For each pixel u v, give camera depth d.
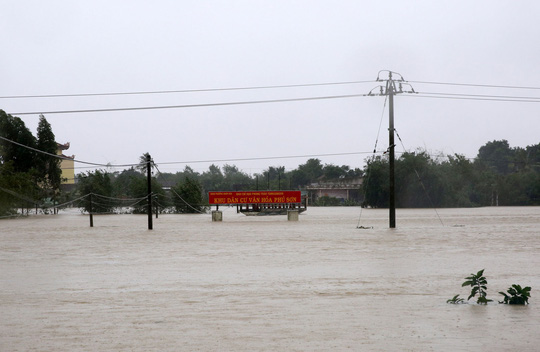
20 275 18.44
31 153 86.75
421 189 102.25
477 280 13.07
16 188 73.75
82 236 37.47
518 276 16.94
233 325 10.70
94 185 86.88
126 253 25.59
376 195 104.00
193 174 186.50
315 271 18.47
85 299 13.78
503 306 12.42
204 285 15.81
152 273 18.53
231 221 58.69
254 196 71.56
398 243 29.09
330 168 174.62
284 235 35.97
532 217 60.91
